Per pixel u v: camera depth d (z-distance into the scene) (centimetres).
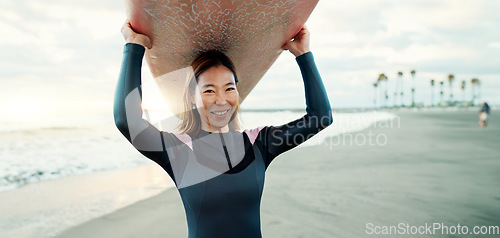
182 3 78
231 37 103
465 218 354
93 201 439
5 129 1766
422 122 2555
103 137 1409
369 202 415
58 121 2636
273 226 338
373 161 714
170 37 100
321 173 592
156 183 547
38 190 505
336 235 314
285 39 122
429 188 476
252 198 117
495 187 477
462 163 676
